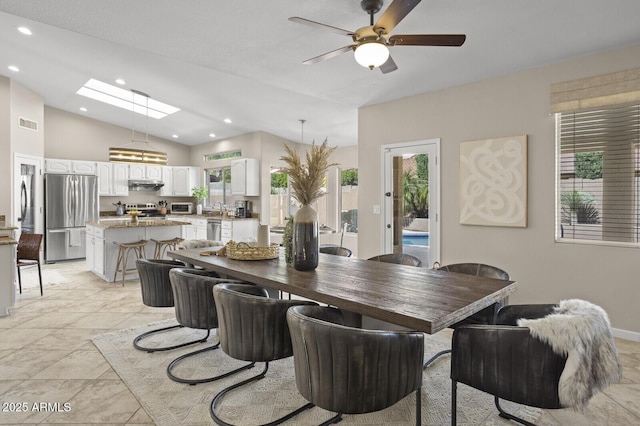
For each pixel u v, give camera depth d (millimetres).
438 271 2645
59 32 4445
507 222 3797
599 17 2754
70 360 2834
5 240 3908
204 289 2498
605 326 1565
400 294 1987
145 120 8148
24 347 3076
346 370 1508
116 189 8438
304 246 2604
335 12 2836
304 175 2604
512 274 3803
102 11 2846
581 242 3400
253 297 1979
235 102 5984
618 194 3258
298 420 2080
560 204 3543
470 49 3318
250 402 2258
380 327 2320
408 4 2043
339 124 6441
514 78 3760
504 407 2223
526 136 3670
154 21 2990
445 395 2365
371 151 5055
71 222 7340
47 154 7750
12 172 6191
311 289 2090
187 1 2723
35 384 2467
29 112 6688
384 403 1556
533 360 1542
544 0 2580
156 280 2963
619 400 2281
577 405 1469
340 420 2070
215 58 3678
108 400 2277
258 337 1984
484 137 3973
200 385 2455
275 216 8172
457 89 4188
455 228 4223
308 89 4473
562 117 3512
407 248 4695
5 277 3877
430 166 4434
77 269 6484
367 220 5109
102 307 4215
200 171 9492
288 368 2725
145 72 5277
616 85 3162
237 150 8242
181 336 3342
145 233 5809
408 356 1611
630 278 3160
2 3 2732
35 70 5812
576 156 3449
